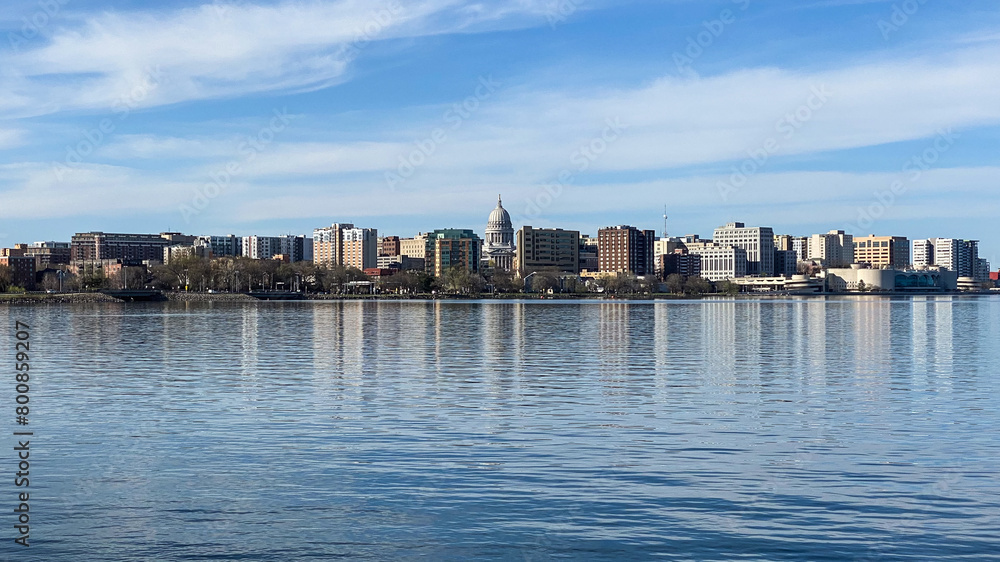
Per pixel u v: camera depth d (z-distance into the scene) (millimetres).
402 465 37938
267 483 34969
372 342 109750
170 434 44781
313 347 101438
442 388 62969
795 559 26891
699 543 28172
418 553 27391
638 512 31234
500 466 37719
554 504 32156
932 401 56344
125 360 84812
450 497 33000
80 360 84875
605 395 59281
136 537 28781
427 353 92812
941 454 40094
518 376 70688
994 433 45062
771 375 71438
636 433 45094
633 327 147500
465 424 47625
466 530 29375
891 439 43562
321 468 37375
